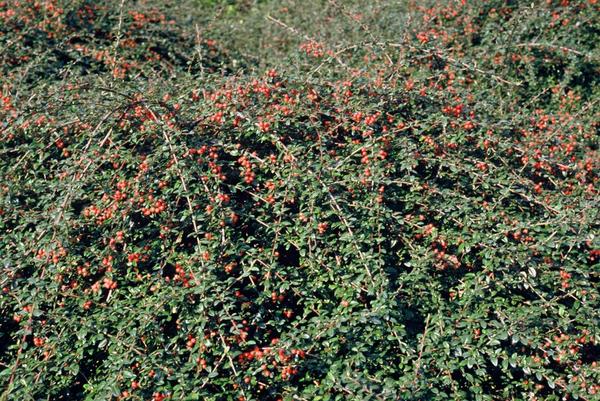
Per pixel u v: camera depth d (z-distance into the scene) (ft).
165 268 14.37
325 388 11.86
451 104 16.40
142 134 15.25
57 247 13.62
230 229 14.06
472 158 15.55
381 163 15.03
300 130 15.71
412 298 13.42
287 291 13.93
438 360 12.57
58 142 16.01
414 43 19.65
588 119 19.22
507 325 13.00
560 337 13.08
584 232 14.02
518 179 15.14
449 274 14.17
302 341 12.50
